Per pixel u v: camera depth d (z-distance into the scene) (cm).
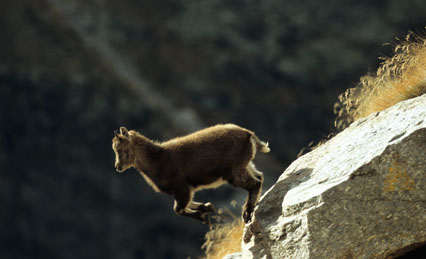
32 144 17275
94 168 17175
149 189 15900
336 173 2131
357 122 2503
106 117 18400
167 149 2731
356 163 2075
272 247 2131
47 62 19162
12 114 17512
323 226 1972
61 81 18650
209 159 2617
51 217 15925
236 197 13738
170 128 19275
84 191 16525
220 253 3200
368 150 2091
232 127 2661
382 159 1958
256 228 2325
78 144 17612
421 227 1906
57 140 17525
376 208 1947
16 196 16150
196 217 2742
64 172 16950
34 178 16612
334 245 1950
